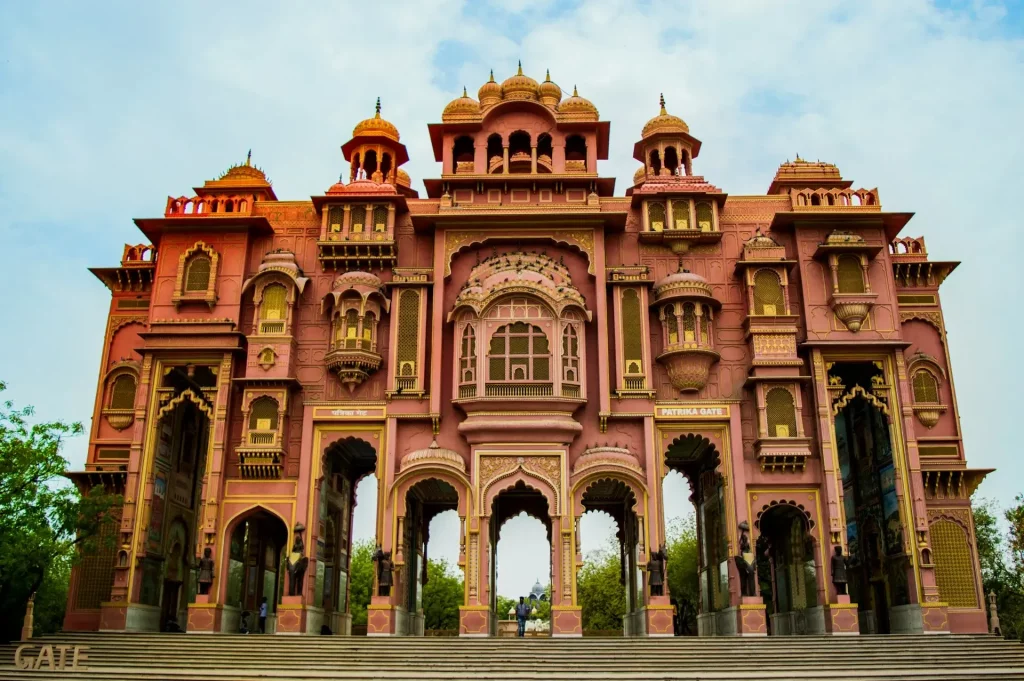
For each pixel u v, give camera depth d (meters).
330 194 31.92
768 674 20.05
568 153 35.34
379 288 30.81
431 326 30.69
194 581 28.39
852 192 31.77
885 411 29.48
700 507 32.50
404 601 29.25
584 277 31.42
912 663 22.02
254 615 31.16
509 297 29.75
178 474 31.61
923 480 30.12
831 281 30.64
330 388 30.22
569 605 26.91
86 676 19.75
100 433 31.61
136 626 27.66
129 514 28.31
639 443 29.12
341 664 21.34
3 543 25.55
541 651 22.48
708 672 20.44
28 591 27.36
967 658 22.38
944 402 31.42
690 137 35.00
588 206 31.67
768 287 30.59
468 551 27.45
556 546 27.47
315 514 28.53
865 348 29.88
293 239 32.34
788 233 32.03
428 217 31.28
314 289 31.59
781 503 28.56
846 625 26.77
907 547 27.97
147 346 29.81
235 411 29.78
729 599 28.12
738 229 32.12
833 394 29.62
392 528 28.00
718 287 31.44
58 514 27.27
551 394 28.78
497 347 29.39
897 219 31.25
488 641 23.47
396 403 29.55
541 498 34.44
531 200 32.53
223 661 21.77
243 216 31.31
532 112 33.69
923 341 32.25
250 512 28.72
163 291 31.00
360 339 30.00
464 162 33.94
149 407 29.45
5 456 26.66
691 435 29.30
